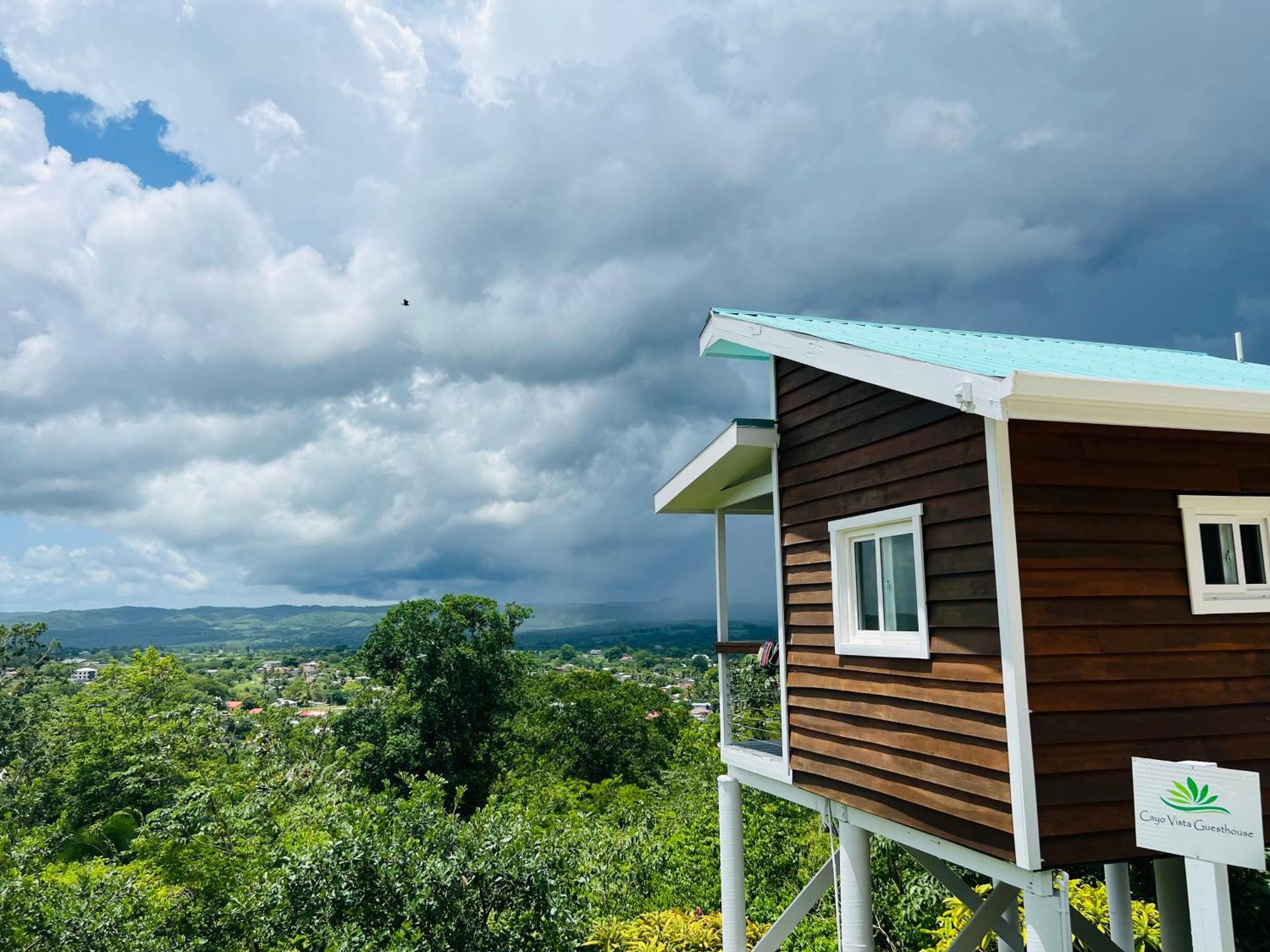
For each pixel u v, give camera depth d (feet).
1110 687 16.89
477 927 31.71
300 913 31.53
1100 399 15.88
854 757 21.67
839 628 22.26
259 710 108.06
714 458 26.96
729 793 28.76
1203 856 13.20
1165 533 18.08
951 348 22.44
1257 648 18.53
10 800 89.30
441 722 116.67
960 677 17.76
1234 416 18.16
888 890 39.60
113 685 100.89
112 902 38.34
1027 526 16.79
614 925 42.57
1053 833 15.89
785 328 23.63
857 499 21.76
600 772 143.64
